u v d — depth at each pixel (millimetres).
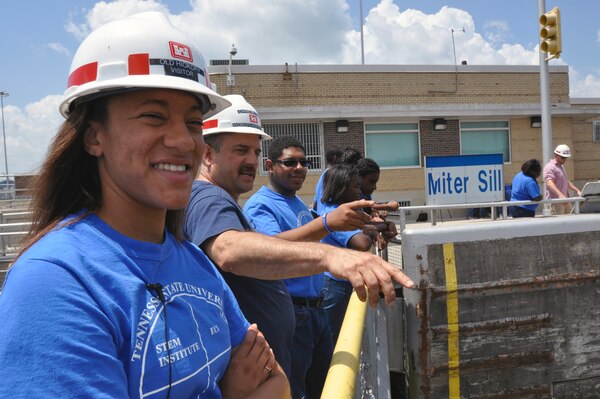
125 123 1099
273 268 1732
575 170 20672
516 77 18250
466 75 17875
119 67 1085
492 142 18125
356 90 17156
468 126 17953
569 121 18984
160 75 1095
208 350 1151
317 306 3137
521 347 3174
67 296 876
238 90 16438
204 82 1195
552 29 9070
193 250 1397
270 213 3332
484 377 3123
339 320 3732
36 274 876
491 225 3131
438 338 3059
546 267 3199
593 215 3543
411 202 17422
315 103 16891
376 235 3371
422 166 17531
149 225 1161
